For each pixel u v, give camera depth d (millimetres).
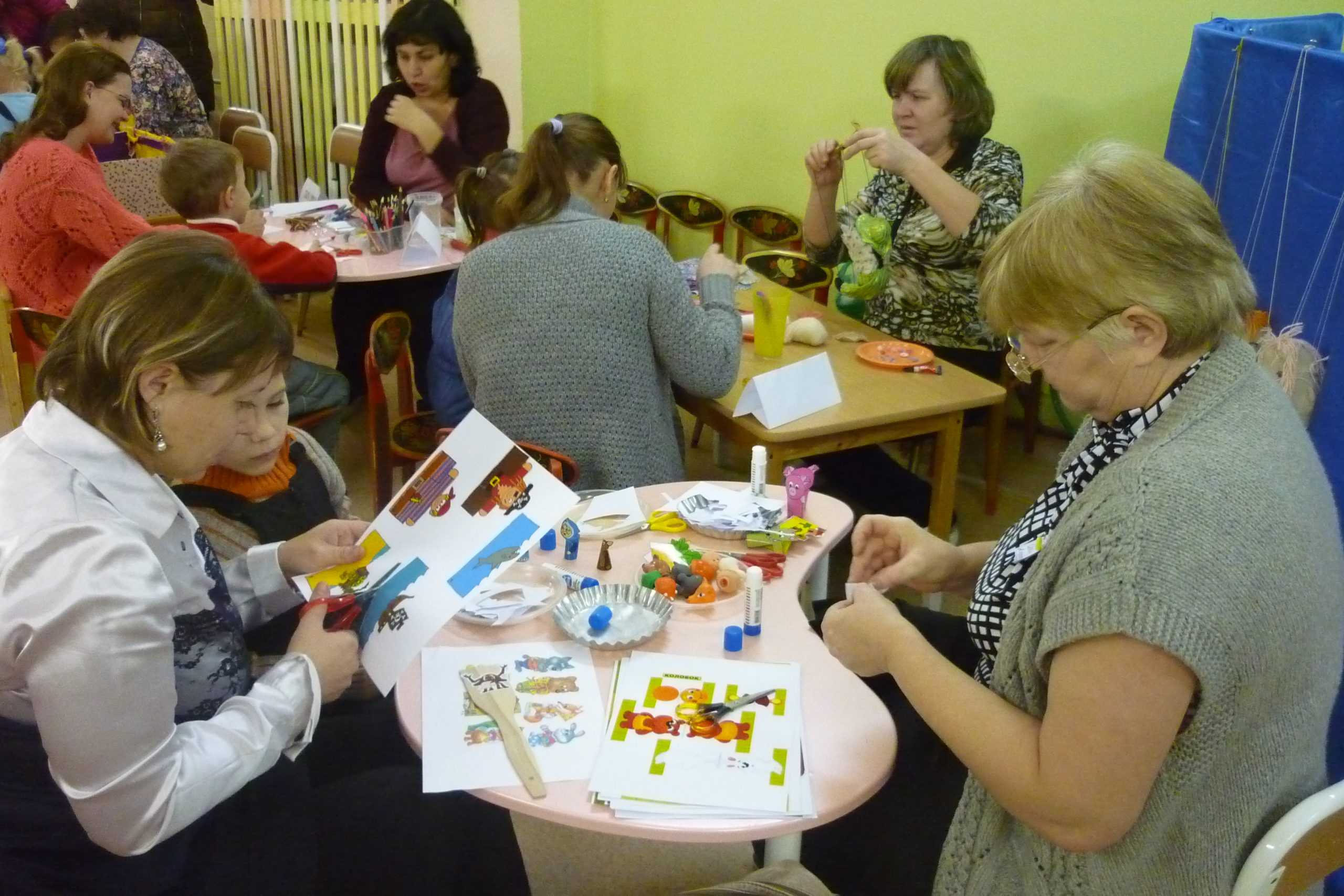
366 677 1693
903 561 1493
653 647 1440
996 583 1286
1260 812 979
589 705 1320
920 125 2887
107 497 1074
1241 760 950
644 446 2150
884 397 2428
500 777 1202
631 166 5066
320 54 5465
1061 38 3246
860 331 2852
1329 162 1768
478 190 2598
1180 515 881
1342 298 1741
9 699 1049
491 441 1458
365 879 1331
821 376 2348
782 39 4102
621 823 1137
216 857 1194
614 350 2076
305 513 1679
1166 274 916
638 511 1799
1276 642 887
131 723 1012
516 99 4910
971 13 3455
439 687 1353
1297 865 969
